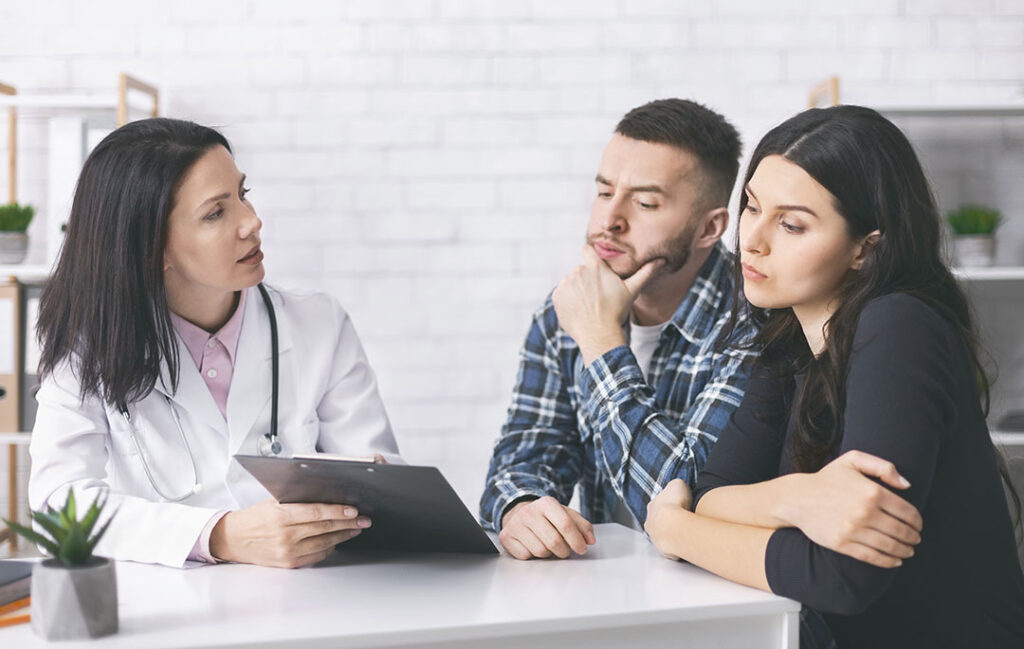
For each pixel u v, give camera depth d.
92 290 1.56
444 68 3.40
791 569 1.17
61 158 3.20
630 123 1.82
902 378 1.19
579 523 1.42
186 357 1.67
